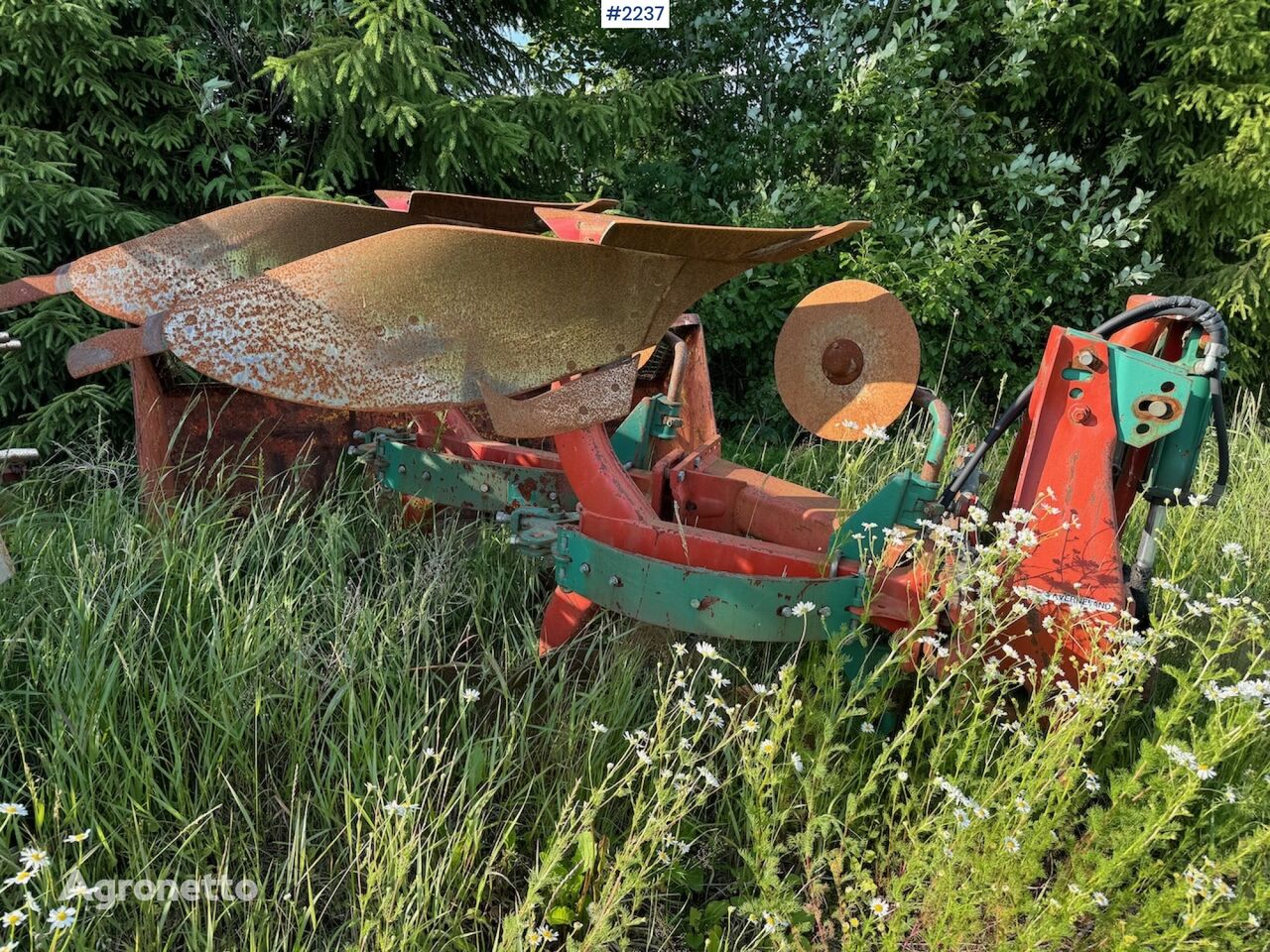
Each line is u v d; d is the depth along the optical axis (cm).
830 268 600
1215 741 166
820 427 275
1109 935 167
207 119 439
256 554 290
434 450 320
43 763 197
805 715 224
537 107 512
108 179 427
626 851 174
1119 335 257
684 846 183
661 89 546
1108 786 229
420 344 223
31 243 413
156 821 198
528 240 219
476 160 508
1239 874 176
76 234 400
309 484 360
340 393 218
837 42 618
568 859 207
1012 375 650
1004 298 605
